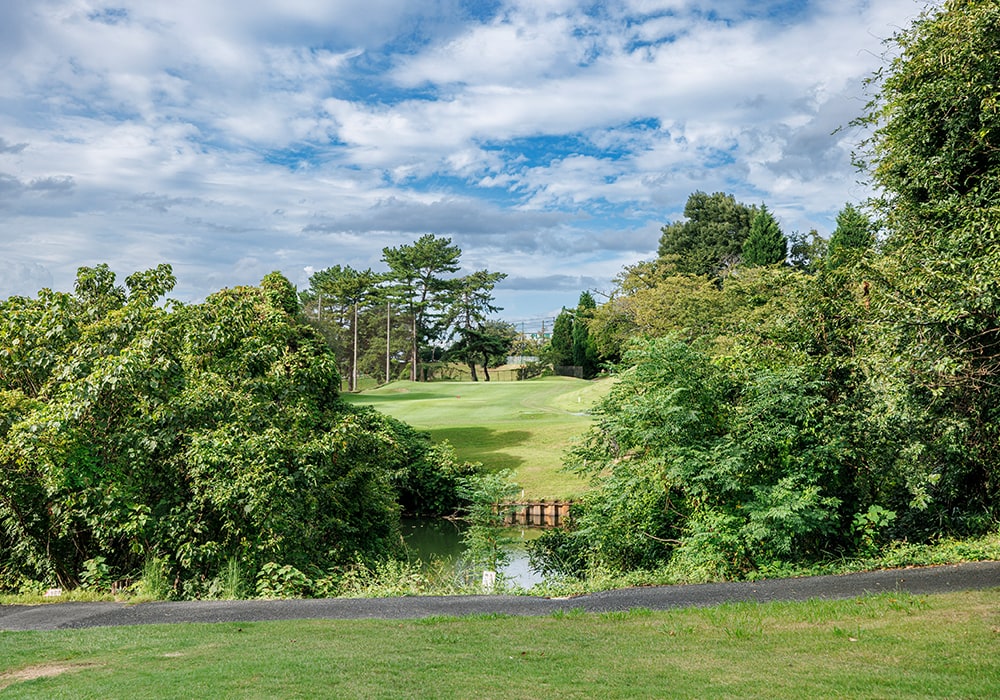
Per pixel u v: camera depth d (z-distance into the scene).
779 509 13.59
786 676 6.40
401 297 85.25
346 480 18.41
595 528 17.98
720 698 5.86
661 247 79.88
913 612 8.27
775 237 60.44
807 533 14.93
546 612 9.73
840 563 13.61
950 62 13.61
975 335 11.60
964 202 13.62
